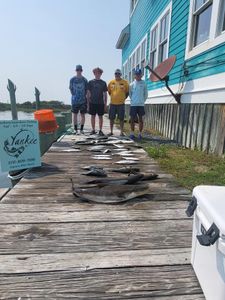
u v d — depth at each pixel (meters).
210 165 4.36
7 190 2.99
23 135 3.66
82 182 3.18
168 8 8.14
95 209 2.44
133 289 1.45
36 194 2.80
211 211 1.23
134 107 7.06
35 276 1.53
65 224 2.14
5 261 1.66
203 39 5.96
